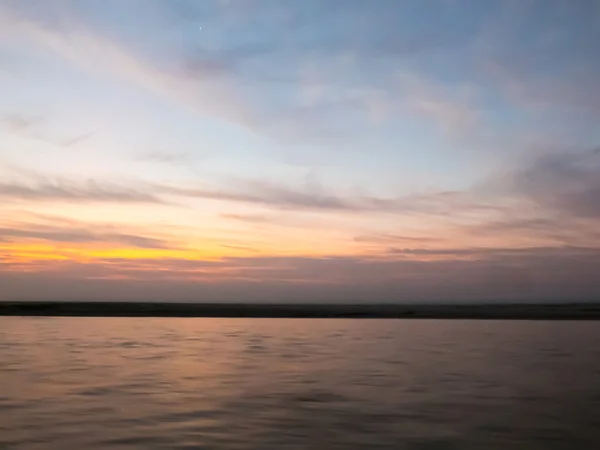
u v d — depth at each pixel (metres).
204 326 52.16
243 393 16.22
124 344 31.66
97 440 11.14
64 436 11.43
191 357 24.94
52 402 14.78
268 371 20.61
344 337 38.41
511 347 30.91
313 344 32.41
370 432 11.95
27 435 11.50
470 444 11.11
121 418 13.01
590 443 11.20
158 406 14.34
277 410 13.98
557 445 11.06
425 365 22.53
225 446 10.82
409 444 11.08
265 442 11.12
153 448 10.64
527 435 11.77
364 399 15.43
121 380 18.41
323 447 10.85
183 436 11.50
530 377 19.42
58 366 21.66
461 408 14.33
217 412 13.73
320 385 17.64
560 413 13.78
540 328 51.38
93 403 14.67
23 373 19.81
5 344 31.34
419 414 13.63
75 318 73.06
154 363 22.67
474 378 19.20
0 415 13.26
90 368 21.14
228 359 24.28
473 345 32.22
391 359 24.62
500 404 14.84
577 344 33.09
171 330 45.19
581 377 19.47
